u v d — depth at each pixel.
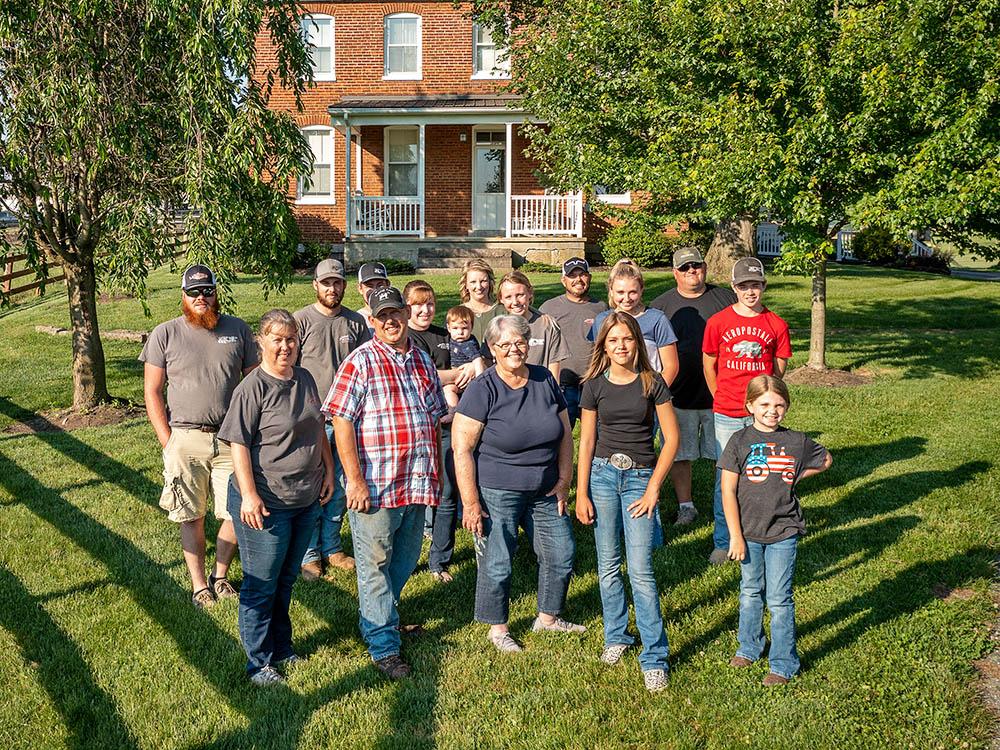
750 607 4.18
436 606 4.97
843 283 18.48
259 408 4.08
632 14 10.29
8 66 8.20
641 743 3.62
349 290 16.77
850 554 5.47
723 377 5.54
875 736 3.61
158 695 3.98
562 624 4.66
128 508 6.46
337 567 5.51
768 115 8.98
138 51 8.41
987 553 5.38
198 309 4.83
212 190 8.01
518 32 16.55
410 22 22.16
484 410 4.27
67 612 4.79
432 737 3.69
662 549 5.72
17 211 8.83
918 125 8.81
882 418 8.66
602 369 4.29
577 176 11.30
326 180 22.69
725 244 18.14
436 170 22.42
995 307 15.57
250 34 8.39
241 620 4.14
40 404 9.86
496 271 19.83
